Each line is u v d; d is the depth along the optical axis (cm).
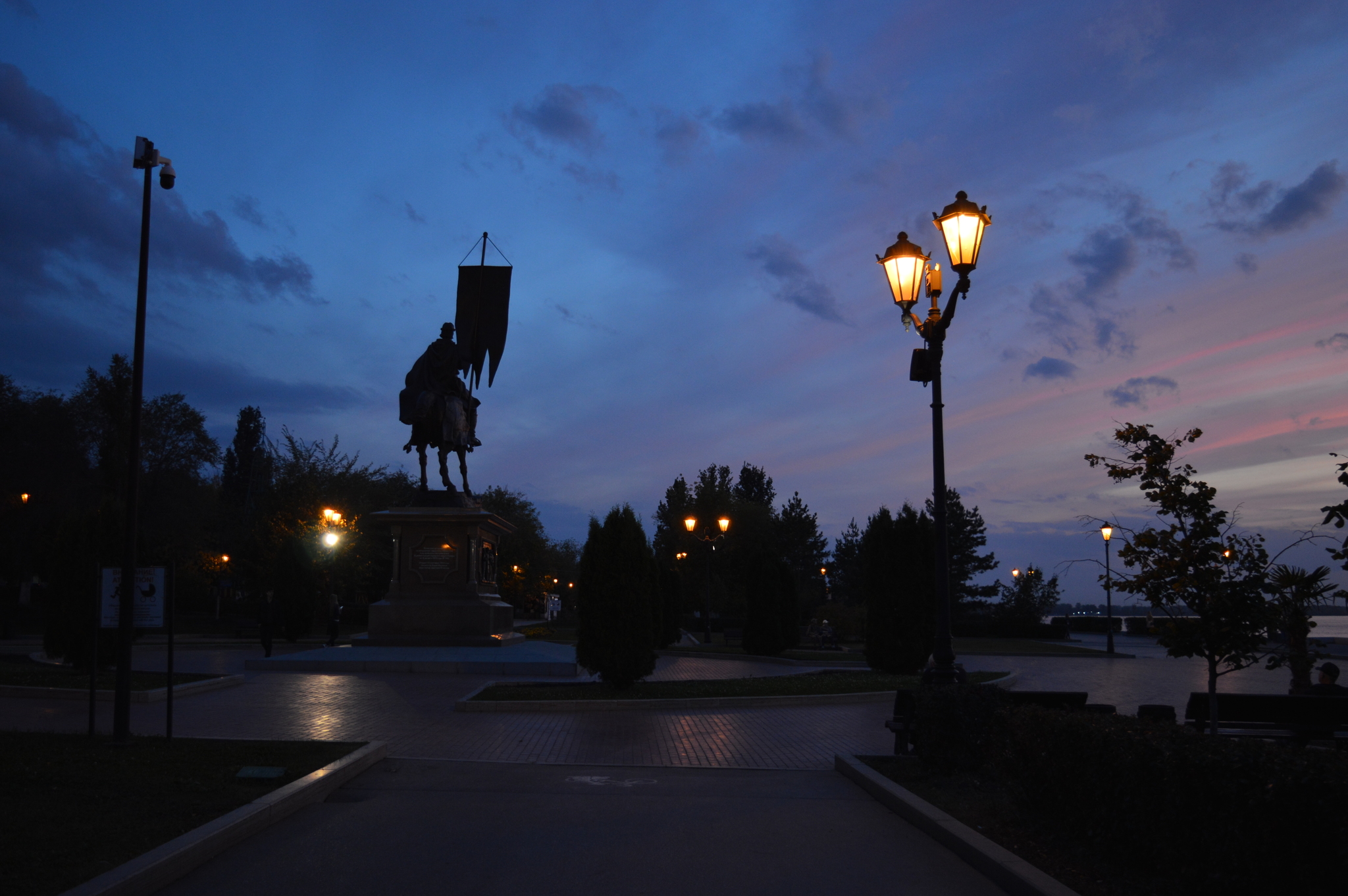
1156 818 587
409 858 686
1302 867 472
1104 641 5569
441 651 2528
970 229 1118
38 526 5078
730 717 1575
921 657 2366
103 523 2023
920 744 1009
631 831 782
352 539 5097
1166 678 2589
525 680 2145
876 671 2430
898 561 2403
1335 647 3444
